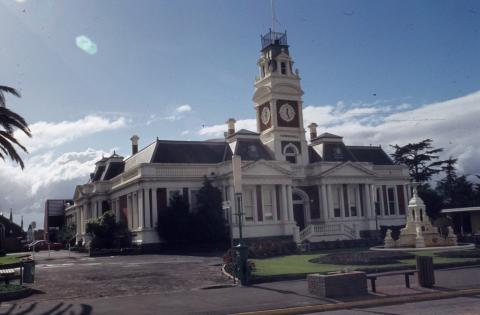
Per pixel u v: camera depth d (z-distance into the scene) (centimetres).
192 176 5059
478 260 2608
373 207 5806
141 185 4878
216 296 1762
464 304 1530
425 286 1828
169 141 5300
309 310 1502
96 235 4941
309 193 5741
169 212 4762
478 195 8225
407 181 6450
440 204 6600
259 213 5041
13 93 2608
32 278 2067
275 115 5691
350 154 6072
